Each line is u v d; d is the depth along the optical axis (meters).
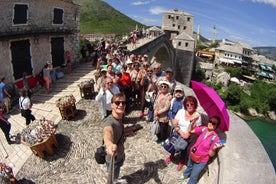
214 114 5.00
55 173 7.32
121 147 4.68
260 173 3.76
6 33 13.13
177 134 6.09
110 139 4.03
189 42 62.91
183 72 64.81
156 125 7.21
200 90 5.38
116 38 36.19
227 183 3.55
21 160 8.22
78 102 12.34
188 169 5.79
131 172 6.46
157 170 6.45
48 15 16.42
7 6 13.02
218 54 87.69
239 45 91.06
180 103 6.70
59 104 10.24
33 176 7.31
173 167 6.51
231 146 4.52
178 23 80.56
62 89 14.94
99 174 7.00
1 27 12.87
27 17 14.54
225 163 4.05
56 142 8.48
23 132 8.27
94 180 6.79
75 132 9.45
